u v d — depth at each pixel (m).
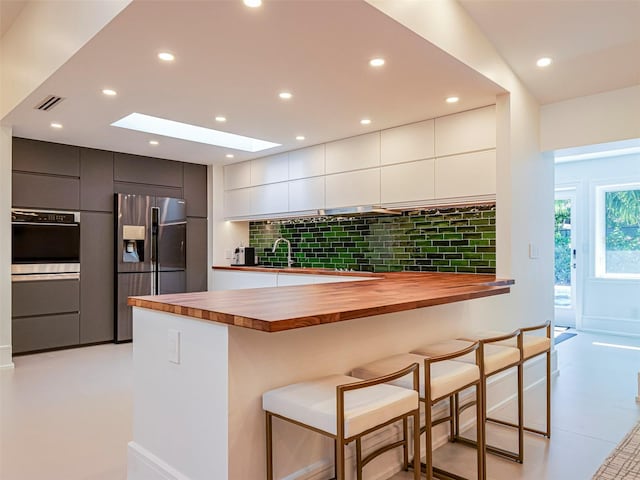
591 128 3.66
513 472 2.28
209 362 1.79
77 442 2.59
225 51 2.56
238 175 5.96
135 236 5.35
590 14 2.74
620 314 5.86
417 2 2.38
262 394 1.81
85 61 2.70
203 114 3.78
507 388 3.31
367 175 4.42
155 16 2.17
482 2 2.69
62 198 4.88
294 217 5.58
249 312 1.62
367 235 4.92
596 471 2.29
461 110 3.70
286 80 3.02
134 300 2.14
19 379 3.79
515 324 3.48
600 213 6.05
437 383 1.87
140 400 2.19
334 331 2.13
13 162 4.55
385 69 2.84
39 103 3.49
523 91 3.55
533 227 3.74
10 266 4.18
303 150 5.06
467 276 3.77
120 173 5.33
